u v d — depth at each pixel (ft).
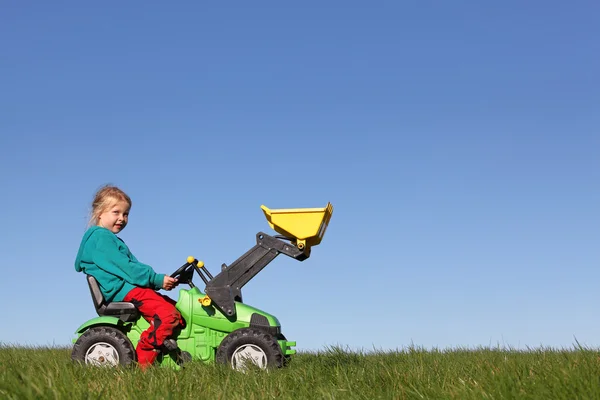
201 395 12.03
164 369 15.53
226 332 18.72
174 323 18.22
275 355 17.63
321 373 15.93
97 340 18.07
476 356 19.99
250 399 11.94
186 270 19.66
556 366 13.57
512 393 11.08
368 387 13.66
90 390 12.02
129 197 20.74
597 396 10.55
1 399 10.60
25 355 21.99
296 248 18.88
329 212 19.13
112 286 18.79
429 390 12.42
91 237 19.43
